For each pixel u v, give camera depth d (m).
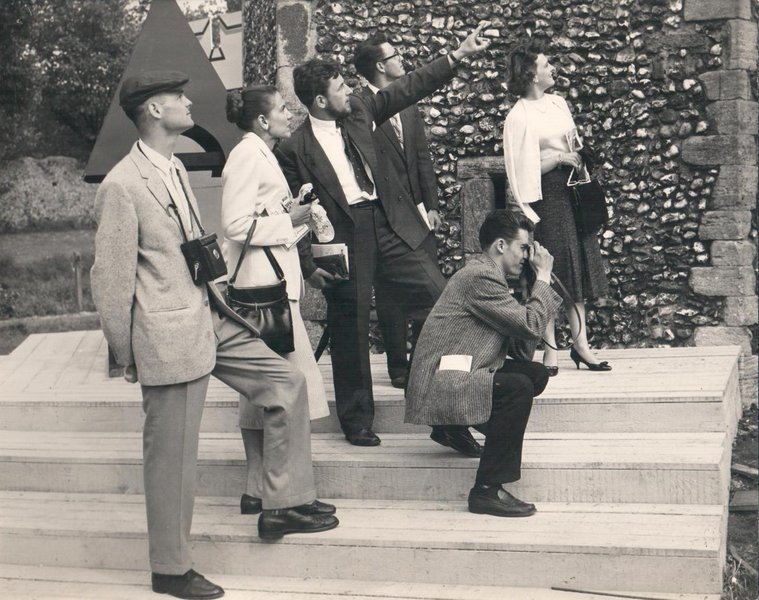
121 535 3.76
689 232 6.02
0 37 10.56
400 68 4.73
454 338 3.72
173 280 3.31
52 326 10.26
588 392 4.30
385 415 4.45
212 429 4.62
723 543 3.62
